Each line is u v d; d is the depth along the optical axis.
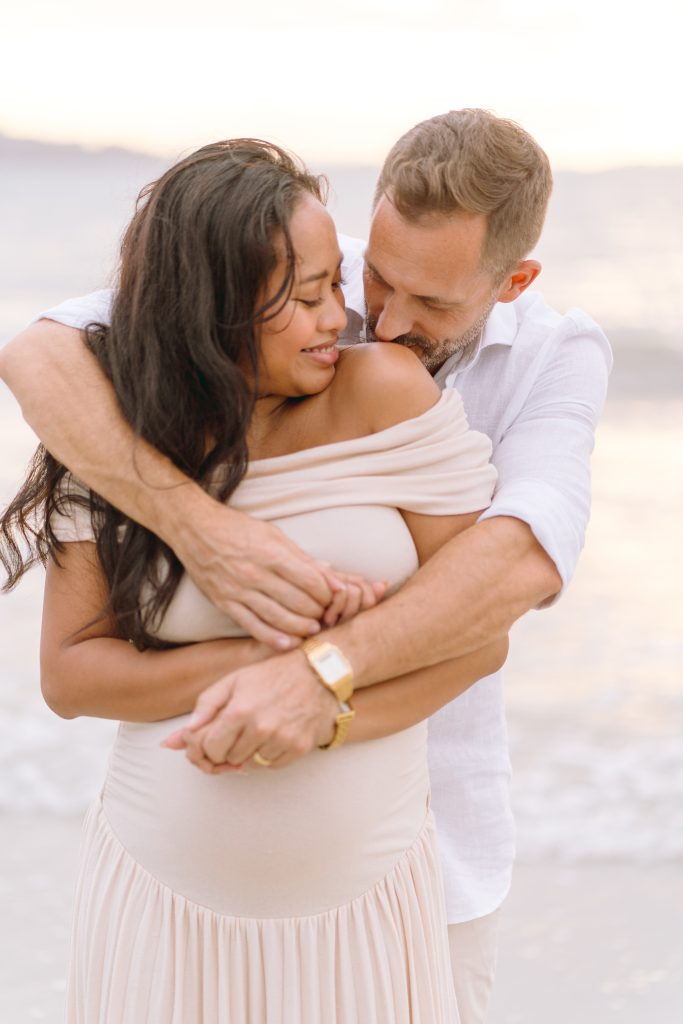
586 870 4.27
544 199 1.97
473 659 1.76
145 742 1.79
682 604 6.84
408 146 1.87
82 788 4.74
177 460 1.68
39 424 1.73
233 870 1.72
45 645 1.81
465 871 2.32
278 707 1.58
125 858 1.79
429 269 1.82
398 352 1.77
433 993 1.82
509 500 1.81
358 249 2.33
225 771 1.62
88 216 23.19
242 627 1.73
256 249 1.58
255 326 1.63
